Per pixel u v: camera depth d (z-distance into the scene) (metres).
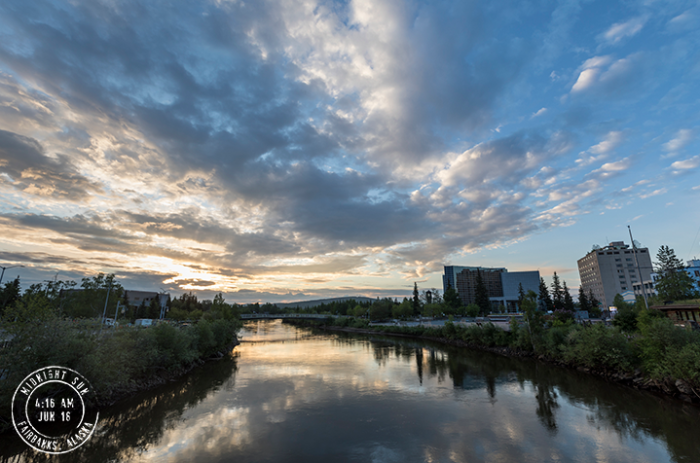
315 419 25.03
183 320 107.88
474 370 43.28
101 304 65.44
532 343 51.75
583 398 29.23
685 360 26.55
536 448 19.77
